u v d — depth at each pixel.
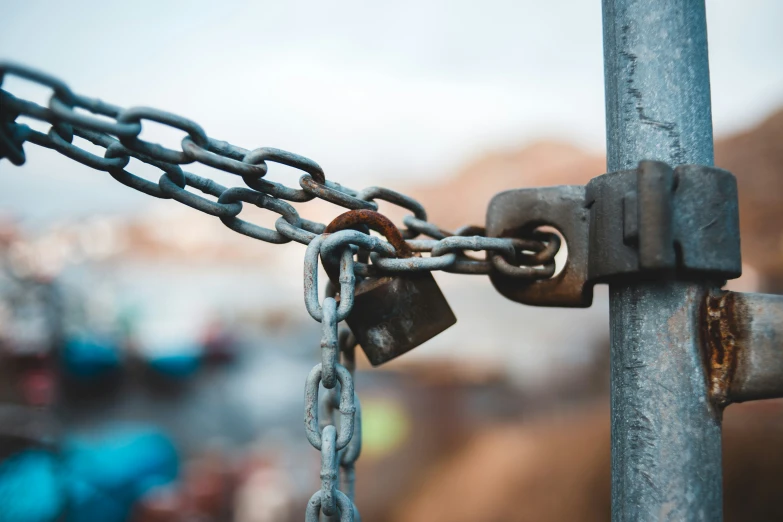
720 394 1.10
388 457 6.87
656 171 1.08
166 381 10.34
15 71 1.08
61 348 6.94
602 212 1.16
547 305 1.33
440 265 1.32
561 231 1.33
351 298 1.21
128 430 7.66
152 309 12.84
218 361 12.21
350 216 1.31
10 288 6.51
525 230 1.39
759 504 3.82
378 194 1.43
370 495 6.26
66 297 7.32
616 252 1.14
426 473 6.36
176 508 5.12
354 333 1.37
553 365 8.52
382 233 1.35
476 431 6.86
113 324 9.75
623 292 1.17
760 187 7.71
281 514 5.80
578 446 5.38
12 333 6.28
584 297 1.30
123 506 4.86
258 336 15.23
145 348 10.81
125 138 1.16
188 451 7.32
